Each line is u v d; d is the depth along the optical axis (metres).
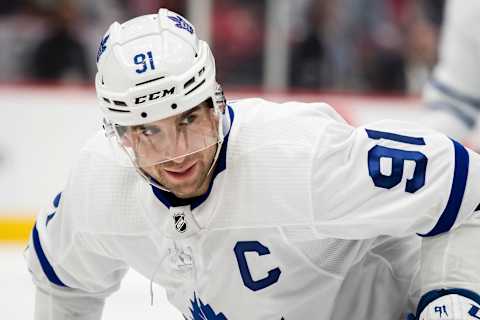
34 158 16.28
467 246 5.68
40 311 7.01
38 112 16.42
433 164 5.55
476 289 5.59
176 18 5.47
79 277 6.64
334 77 18.47
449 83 11.55
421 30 18.66
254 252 5.66
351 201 5.46
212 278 5.83
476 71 11.38
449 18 11.48
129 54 5.27
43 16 17.88
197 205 5.60
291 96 18.30
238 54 18.14
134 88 5.18
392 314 6.37
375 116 17.62
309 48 18.25
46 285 6.81
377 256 6.29
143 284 11.10
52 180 16.33
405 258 6.41
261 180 5.49
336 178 5.43
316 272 5.89
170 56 5.21
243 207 5.54
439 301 5.65
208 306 6.00
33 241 6.66
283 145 5.49
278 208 5.49
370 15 18.41
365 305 6.29
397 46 18.64
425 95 11.92
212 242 5.69
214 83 5.38
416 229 5.71
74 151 16.47
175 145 5.27
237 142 5.55
